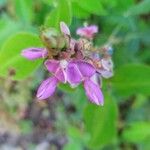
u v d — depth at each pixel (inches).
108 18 3.3
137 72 2.8
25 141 4.4
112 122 2.9
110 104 2.8
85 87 2.0
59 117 4.2
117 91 2.9
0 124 4.3
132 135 3.7
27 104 4.2
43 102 4.2
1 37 3.2
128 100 3.9
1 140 4.4
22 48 2.4
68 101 4.1
